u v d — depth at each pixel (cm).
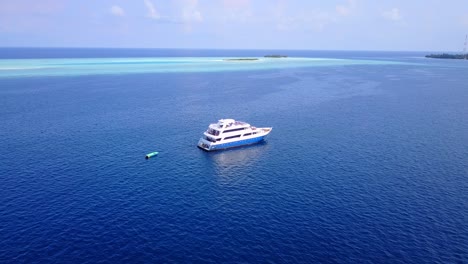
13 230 4075
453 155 6750
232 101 12500
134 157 6662
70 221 4291
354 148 7219
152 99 12588
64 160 6362
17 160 6288
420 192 5144
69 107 10825
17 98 11962
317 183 5484
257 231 4141
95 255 3666
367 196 5022
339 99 13012
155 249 3781
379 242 3928
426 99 13088
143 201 4859
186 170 6094
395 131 8550
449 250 3797
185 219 4397
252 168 6194
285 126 9094
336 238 4003
